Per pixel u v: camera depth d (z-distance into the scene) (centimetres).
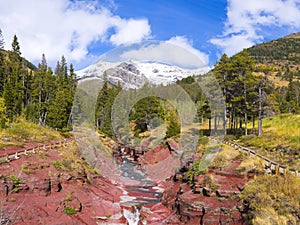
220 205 1501
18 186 1619
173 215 1572
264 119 4016
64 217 1555
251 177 1650
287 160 1900
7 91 4331
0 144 2564
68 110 4522
